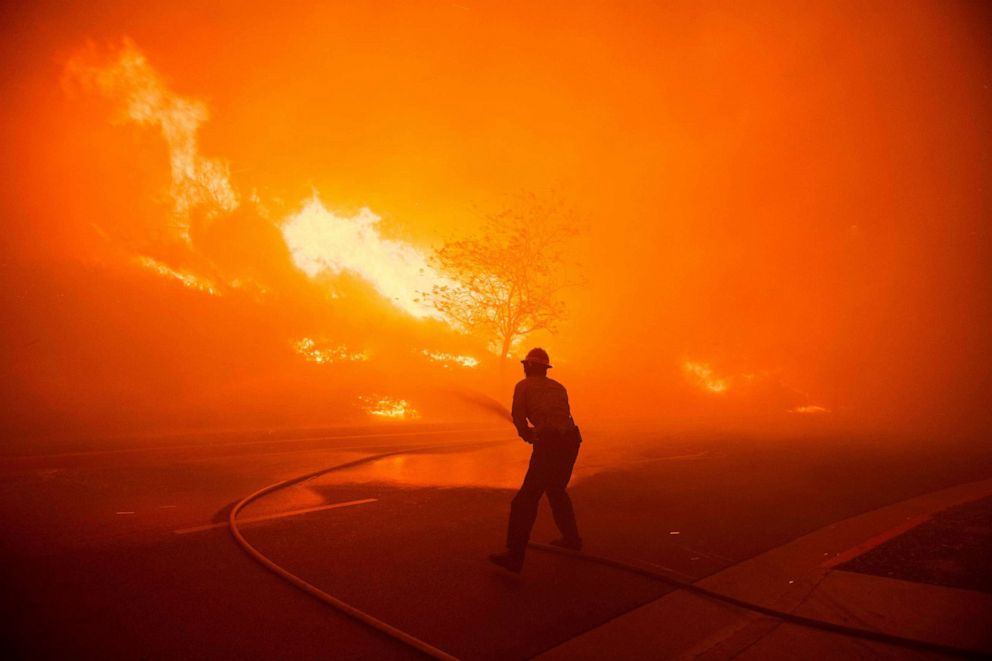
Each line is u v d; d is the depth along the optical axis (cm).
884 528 581
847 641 331
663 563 473
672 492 764
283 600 387
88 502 650
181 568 443
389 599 393
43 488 719
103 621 350
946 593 397
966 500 713
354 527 567
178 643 325
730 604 388
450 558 480
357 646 326
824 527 589
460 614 370
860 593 398
